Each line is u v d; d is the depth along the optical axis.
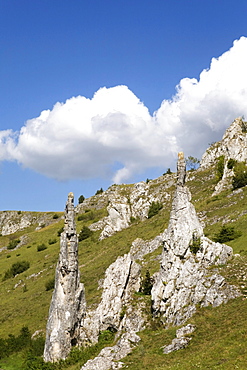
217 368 33.44
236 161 127.38
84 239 133.38
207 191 130.62
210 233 84.69
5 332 75.38
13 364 58.06
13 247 168.12
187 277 51.34
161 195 139.75
